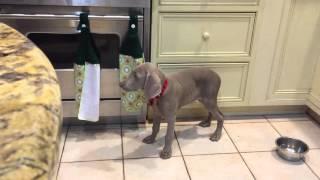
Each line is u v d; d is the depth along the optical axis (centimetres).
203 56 184
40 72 52
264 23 181
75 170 157
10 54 58
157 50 178
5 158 33
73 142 180
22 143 35
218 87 179
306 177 158
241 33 182
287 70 197
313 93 202
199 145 181
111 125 199
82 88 171
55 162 37
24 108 41
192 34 177
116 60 174
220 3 171
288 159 170
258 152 176
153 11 167
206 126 200
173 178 154
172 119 164
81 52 163
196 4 170
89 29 161
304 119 213
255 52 188
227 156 172
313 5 181
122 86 157
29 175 32
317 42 191
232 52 186
